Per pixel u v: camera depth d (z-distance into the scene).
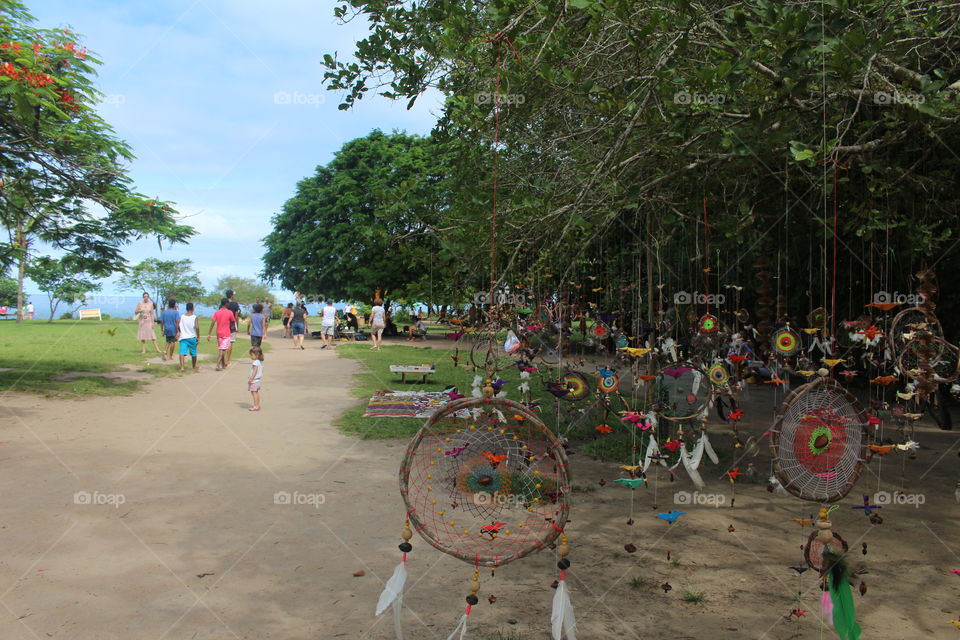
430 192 5.99
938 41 5.70
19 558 4.26
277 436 8.31
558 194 5.57
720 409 8.98
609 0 4.02
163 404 10.52
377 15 5.57
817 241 9.95
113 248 11.62
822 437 3.09
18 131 9.52
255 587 3.93
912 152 6.61
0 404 9.82
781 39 3.95
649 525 5.14
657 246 7.29
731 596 3.85
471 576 4.16
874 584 4.02
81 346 20.36
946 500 5.77
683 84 4.62
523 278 7.46
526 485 3.27
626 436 8.18
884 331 6.49
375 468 6.78
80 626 3.39
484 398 3.01
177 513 5.25
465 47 5.07
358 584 4.01
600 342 10.99
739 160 5.38
